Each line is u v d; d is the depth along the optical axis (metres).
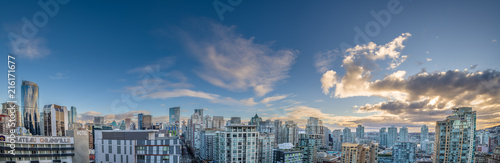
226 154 180.25
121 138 130.50
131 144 127.44
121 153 128.25
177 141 126.62
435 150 155.88
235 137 179.50
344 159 199.88
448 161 148.62
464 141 145.62
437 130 154.62
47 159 119.50
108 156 130.50
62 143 125.31
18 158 110.88
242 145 180.50
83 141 133.12
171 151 125.19
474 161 142.75
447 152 149.25
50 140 121.50
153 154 125.31
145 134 131.88
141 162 125.69
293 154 197.88
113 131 132.00
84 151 132.88
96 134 139.50
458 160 146.12
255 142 186.12
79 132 132.25
